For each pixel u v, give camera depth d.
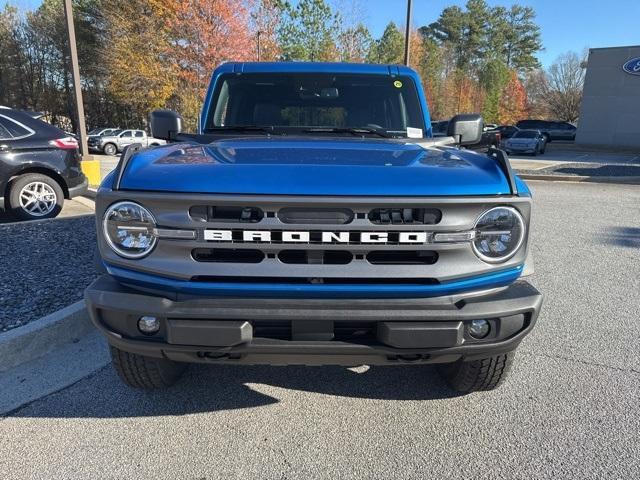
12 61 48.72
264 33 35.22
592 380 3.48
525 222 2.45
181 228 2.33
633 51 33.50
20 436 2.82
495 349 2.48
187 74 34.78
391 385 3.41
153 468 2.58
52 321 3.82
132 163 2.54
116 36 35.75
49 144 8.25
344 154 2.76
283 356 2.42
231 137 3.58
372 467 2.60
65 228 7.19
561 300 5.07
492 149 2.83
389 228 2.30
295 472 2.56
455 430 2.91
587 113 35.53
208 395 3.27
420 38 51.09
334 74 4.10
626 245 7.40
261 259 2.34
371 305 2.36
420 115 4.06
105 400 3.18
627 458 2.66
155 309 2.36
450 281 2.40
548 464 2.62
